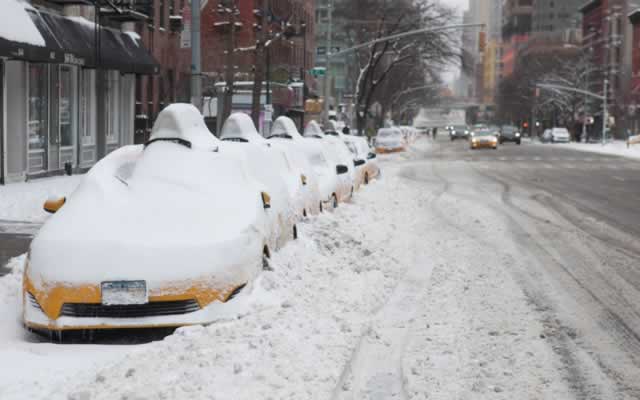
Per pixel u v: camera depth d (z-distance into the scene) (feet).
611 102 378.12
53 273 27.37
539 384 23.35
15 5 74.49
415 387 22.74
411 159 172.45
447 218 63.52
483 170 132.36
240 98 148.25
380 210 65.67
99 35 91.25
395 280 37.86
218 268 27.94
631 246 50.06
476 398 22.02
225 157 33.63
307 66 254.88
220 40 158.92
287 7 192.75
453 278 38.68
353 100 229.04
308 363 23.98
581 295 35.60
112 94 106.63
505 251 47.34
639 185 101.04
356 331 27.89
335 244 42.96
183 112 34.19
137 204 30.40
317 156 61.82
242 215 30.73
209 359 23.59
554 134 337.31
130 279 27.14
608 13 400.26
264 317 27.73
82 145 96.63
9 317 29.60
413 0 208.64
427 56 211.00
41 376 22.84
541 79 421.59
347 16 216.95
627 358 26.17
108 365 23.89
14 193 67.21
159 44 126.11
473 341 27.63
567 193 88.28
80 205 30.40
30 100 82.84
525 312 32.07
